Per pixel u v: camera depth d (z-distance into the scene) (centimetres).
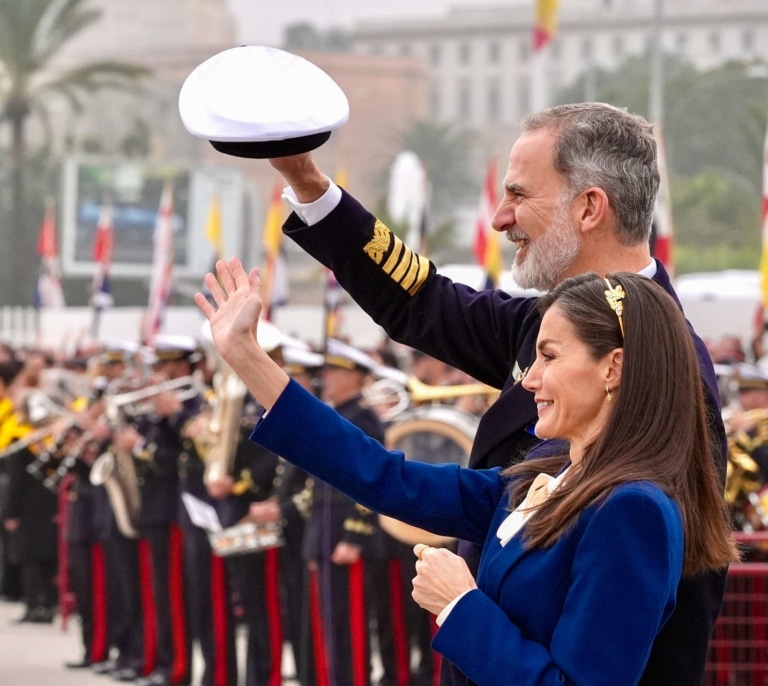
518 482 915
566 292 879
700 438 854
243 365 902
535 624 827
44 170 14100
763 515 2359
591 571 798
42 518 3909
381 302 1080
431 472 947
